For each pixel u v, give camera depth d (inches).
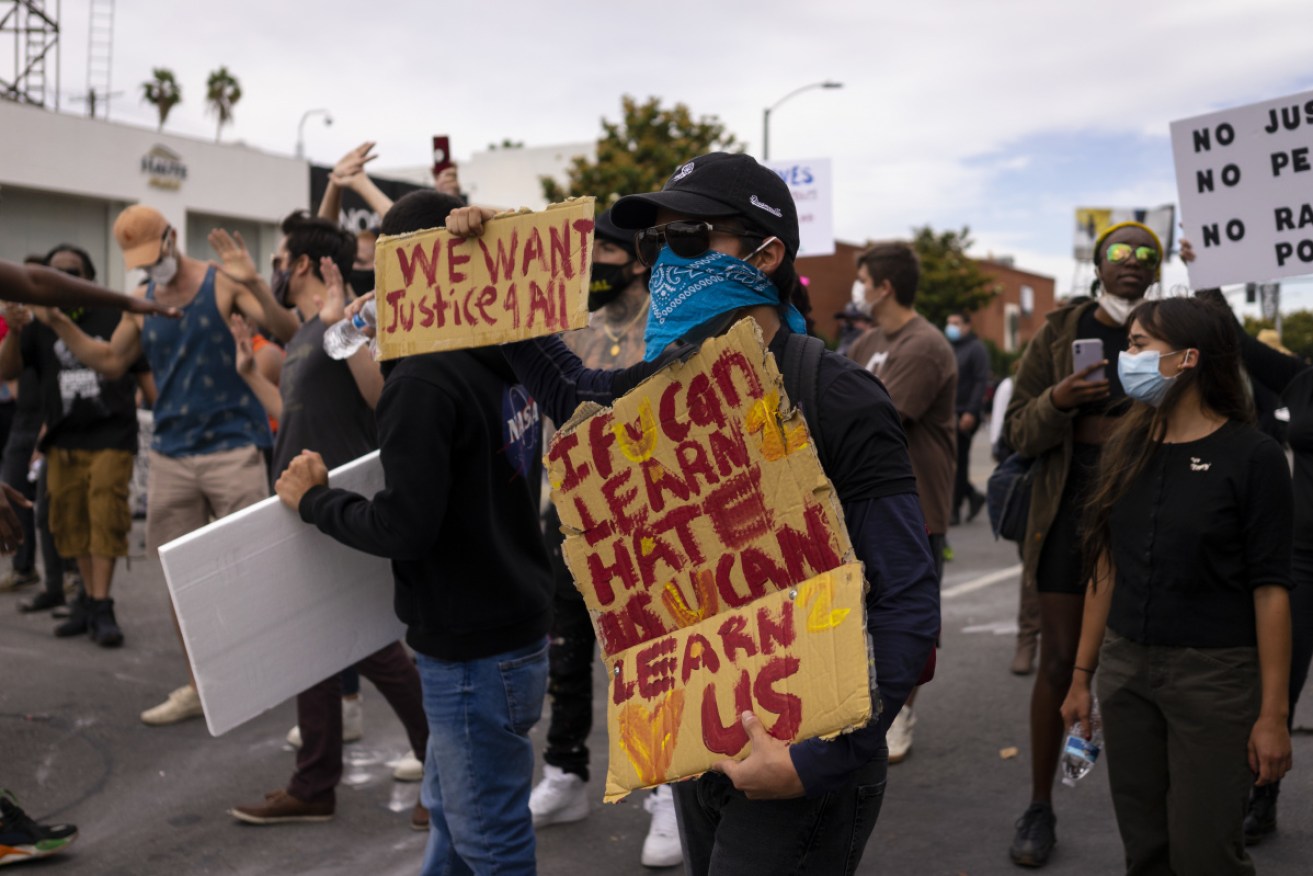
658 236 77.1
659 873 142.9
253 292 195.3
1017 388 151.6
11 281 124.0
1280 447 105.1
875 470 70.1
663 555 73.4
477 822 105.6
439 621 104.7
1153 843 110.8
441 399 100.4
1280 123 161.8
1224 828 104.3
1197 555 104.7
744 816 74.9
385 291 93.8
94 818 159.0
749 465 69.4
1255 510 103.3
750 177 75.3
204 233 1085.1
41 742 186.9
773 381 67.6
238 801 165.2
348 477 110.3
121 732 192.2
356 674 189.9
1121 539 111.0
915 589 68.7
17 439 275.4
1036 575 143.2
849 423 70.3
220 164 1076.5
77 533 246.7
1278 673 102.7
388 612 114.9
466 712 105.1
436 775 113.0
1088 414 141.2
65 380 239.5
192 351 203.8
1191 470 106.8
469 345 88.9
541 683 109.8
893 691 66.6
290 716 202.4
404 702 154.7
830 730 64.1
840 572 66.1
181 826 156.6
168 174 1026.1
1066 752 119.5
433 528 99.7
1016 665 229.6
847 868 76.3
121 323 221.0
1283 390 157.4
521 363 92.3
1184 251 170.1
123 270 1008.9
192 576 100.9
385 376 121.3
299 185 1161.4
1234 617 104.7
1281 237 162.9
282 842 151.6
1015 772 175.5
